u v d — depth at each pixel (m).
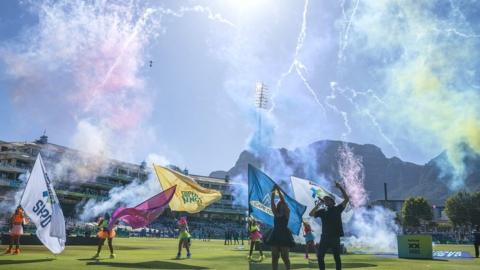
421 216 114.81
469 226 99.00
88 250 24.62
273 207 9.99
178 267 14.96
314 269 14.98
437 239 81.56
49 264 14.53
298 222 13.90
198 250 29.38
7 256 17.81
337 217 10.01
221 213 134.50
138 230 76.81
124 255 21.14
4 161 86.62
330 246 9.88
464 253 28.42
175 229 95.31
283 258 9.91
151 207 19.44
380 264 18.09
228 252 26.52
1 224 56.28
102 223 18.94
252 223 20.52
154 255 21.70
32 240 28.62
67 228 57.31
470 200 98.69
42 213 17.19
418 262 19.86
